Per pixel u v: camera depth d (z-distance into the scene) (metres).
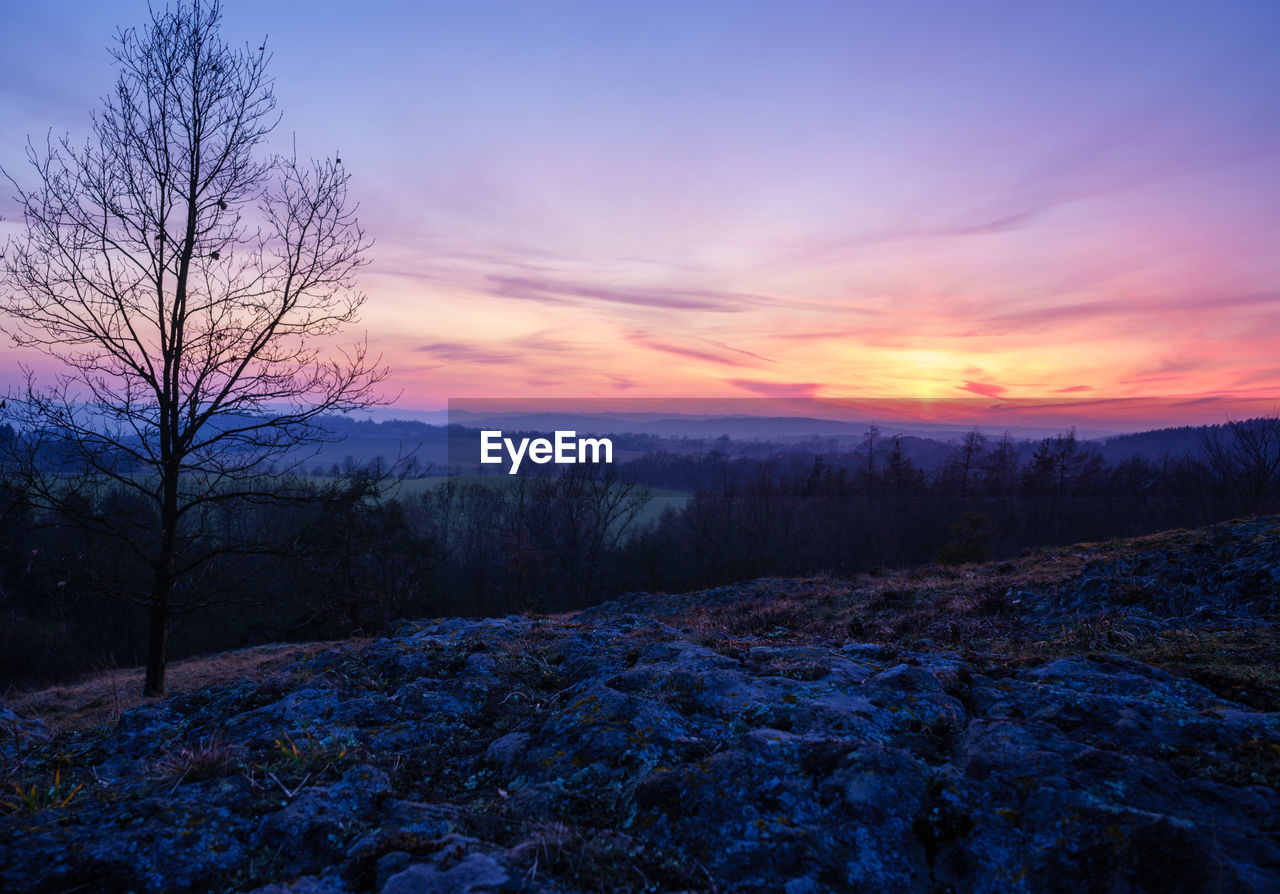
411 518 34.16
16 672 22.36
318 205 9.90
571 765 2.91
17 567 21.75
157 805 2.60
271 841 2.42
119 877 2.18
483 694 4.16
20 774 3.37
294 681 4.67
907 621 7.88
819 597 12.08
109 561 9.72
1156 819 2.03
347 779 2.87
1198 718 2.86
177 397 9.30
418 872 2.05
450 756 3.34
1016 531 49.38
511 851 2.20
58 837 2.38
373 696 4.30
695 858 2.20
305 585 20.41
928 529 47.03
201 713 4.33
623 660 4.56
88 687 11.47
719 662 4.13
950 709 3.18
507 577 37.41
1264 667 3.66
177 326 9.19
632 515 39.38
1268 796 2.25
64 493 8.80
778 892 2.03
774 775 2.53
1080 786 2.29
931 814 2.30
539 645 5.50
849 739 2.81
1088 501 49.34
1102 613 6.25
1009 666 4.00
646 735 3.02
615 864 2.16
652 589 38.81
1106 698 3.11
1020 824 2.19
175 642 24.70
